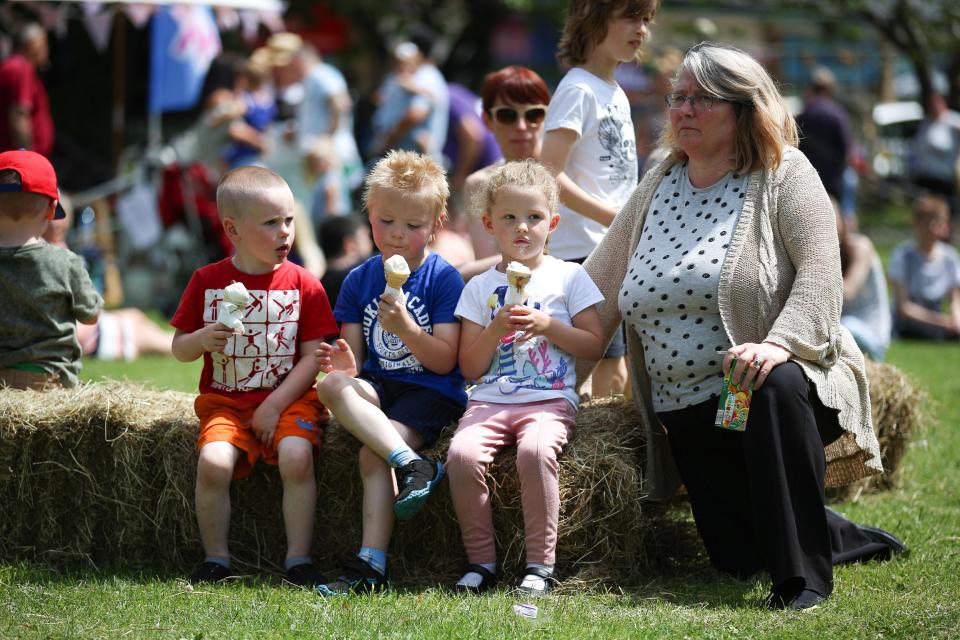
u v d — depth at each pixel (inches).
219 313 500.7
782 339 467.2
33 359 563.8
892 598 459.8
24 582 487.2
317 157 1352.1
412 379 520.4
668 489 536.1
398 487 502.6
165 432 518.0
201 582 490.9
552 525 481.1
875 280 996.6
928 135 1941.4
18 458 521.0
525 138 655.8
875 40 2447.1
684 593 486.0
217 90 1413.6
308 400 523.5
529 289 521.0
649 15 605.3
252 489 525.7
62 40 1909.4
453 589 488.7
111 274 1440.7
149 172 1405.0
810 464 461.4
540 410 500.7
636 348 524.1
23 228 561.6
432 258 532.4
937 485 671.1
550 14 2384.4
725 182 513.3
